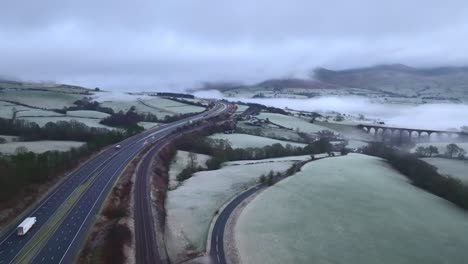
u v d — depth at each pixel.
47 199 161.00
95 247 124.88
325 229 164.50
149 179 196.88
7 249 120.25
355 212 183.38
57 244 124.81
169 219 165.75
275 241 151.62
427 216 184.75
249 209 182.62
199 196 196.00
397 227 170.00
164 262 126.94
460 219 185.62
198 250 142.00
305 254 143.25
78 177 191.38
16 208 146.38
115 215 149.62
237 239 151.38
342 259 141.62
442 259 146.25
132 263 121.38
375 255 145.75
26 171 166.12
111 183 183.38
